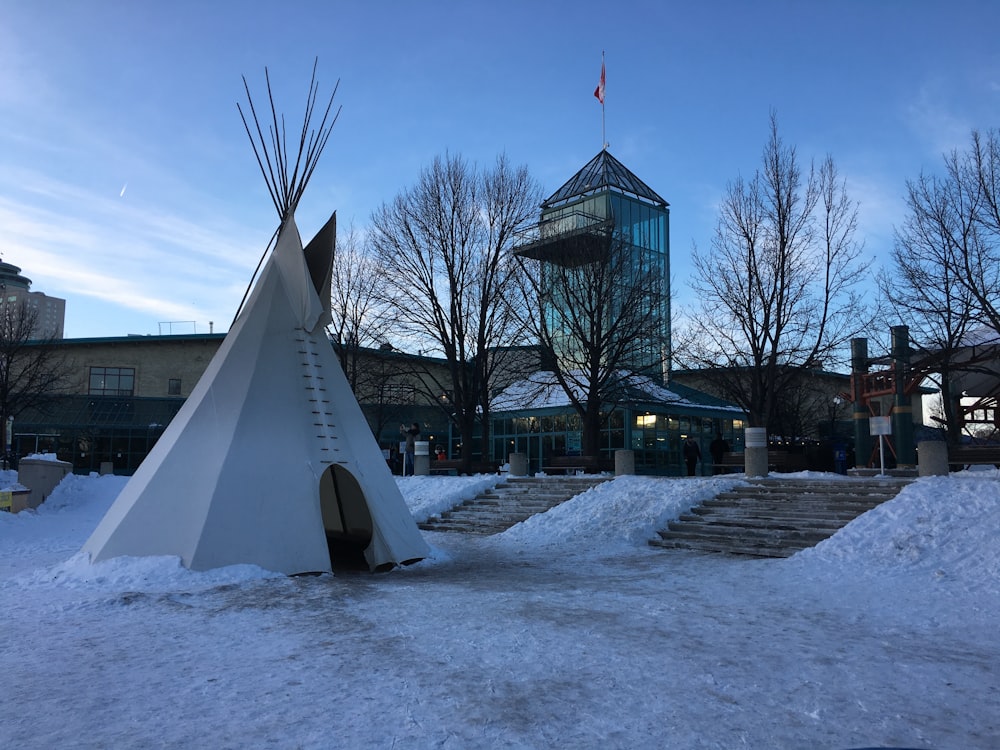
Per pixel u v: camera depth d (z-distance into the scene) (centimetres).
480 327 2647
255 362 1281
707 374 2486
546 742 429
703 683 545
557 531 1631
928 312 1956
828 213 2205
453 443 4447
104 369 4566
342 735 442
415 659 619
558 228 2927
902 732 445
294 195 1430
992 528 1094
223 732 450
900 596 905
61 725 465
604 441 3266
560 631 718
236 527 1123
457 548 1529
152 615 828
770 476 1855
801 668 586
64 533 1873
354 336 3105
